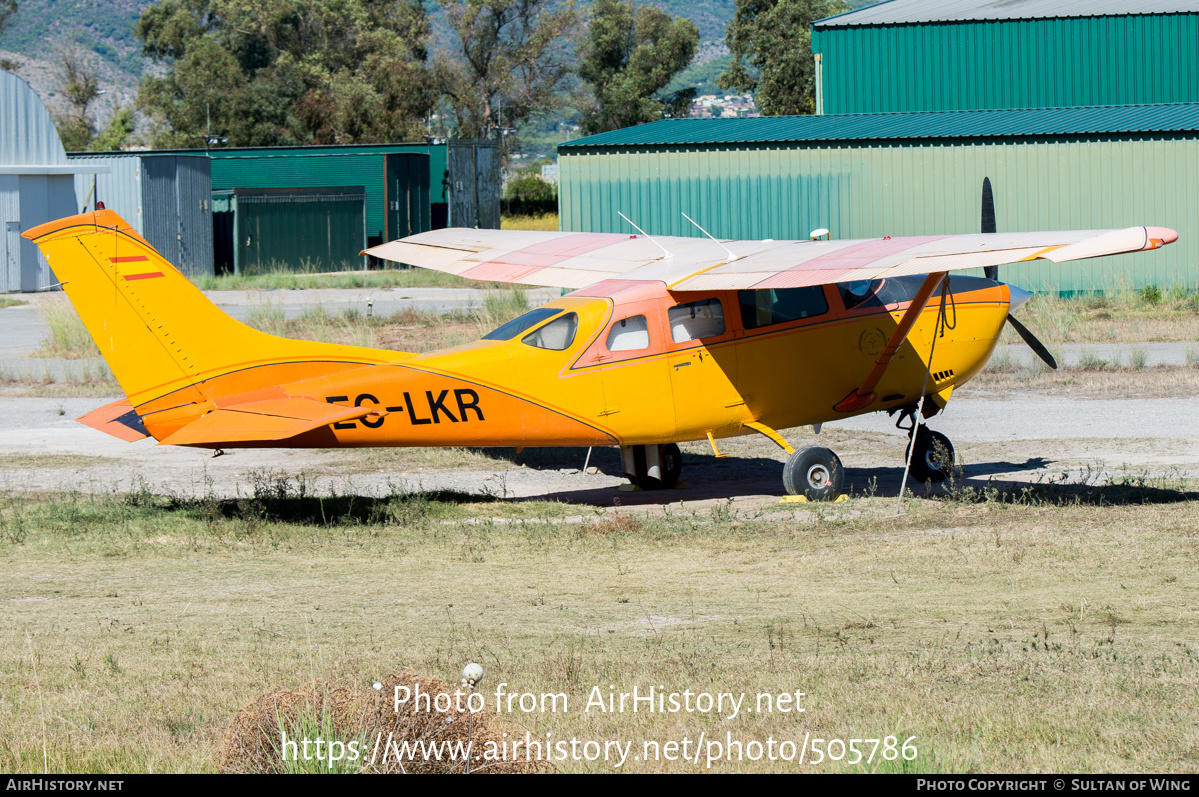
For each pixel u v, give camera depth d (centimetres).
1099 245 2991
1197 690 2052
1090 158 10369
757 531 3706
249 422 3722
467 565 3312
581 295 4247
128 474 4988
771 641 2430
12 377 7606
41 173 14425
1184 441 5169
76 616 2745
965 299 4675
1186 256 10406
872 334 4488
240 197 16962
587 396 4119
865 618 2648
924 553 3322
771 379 4341
